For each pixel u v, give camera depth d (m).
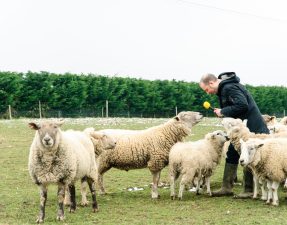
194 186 13.91
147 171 17.14
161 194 13.00
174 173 12.28
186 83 65.69
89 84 56.94
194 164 12.05
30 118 50.31
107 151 12.86
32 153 9.71
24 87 52.28
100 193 13.09
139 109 61.81
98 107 58.00
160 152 12.70
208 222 9.45
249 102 12.62
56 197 12.59
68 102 54.97
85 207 11.30
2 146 23.12
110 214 10.41
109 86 58.50
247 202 11.56
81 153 10.47
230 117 12.37
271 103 72.88
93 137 12.09
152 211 10.66
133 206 11.30
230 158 12.53
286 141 11.16
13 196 12.48
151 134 12.88
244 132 11.95
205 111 66.62
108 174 16.45
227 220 9.57
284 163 10.96
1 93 49.97
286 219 9.55
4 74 50.62
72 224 9.37
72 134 10.99
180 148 12.21
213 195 12.55
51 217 10.14
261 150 11.09
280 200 11.83
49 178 9.66
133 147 12.78
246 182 12.31
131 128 33.03
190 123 13.07
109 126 34.47
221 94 12.68
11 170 16.86
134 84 60.75
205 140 12.61
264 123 12.74
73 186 10.76
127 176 16.05
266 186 12.57
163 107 63.03
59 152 9.66
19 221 9.75
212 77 12.80
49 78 53.62
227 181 12.59
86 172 10.75
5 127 32.50
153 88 62.41
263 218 9.66
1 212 10.64
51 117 54.25
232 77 12.67
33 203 11.66
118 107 59.38
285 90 75.00
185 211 10.59
